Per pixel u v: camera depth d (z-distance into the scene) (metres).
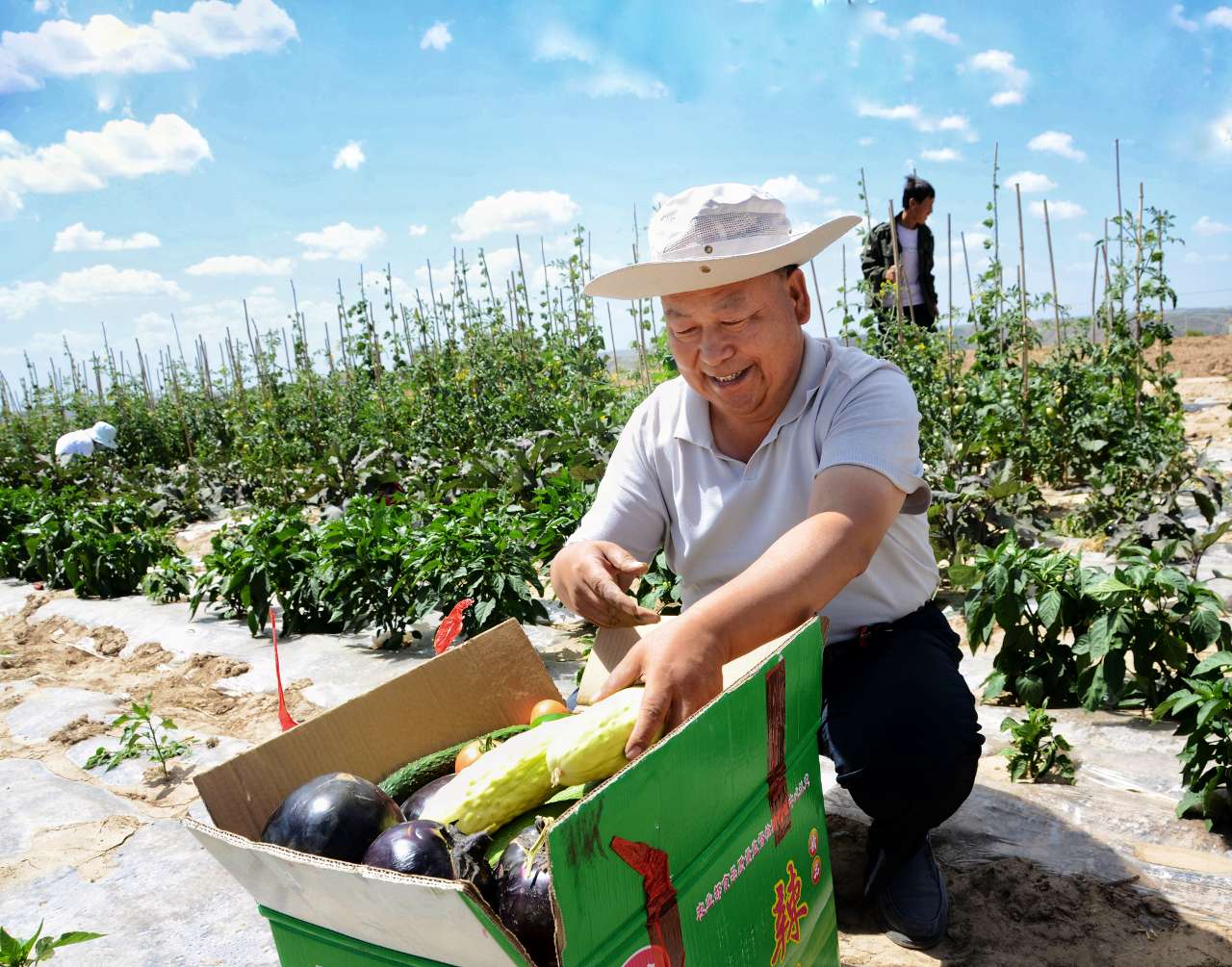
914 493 2.35
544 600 6.13
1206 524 6.65
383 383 15.77
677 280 2.22
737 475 2.51
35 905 3.11
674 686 1.77
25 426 20.30
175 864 3.31
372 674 5.20
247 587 6.05
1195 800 2.90
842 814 3.08
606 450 8.23
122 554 8.05
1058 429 8.98
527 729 2.13
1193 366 15.68
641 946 1.44
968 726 2.33
